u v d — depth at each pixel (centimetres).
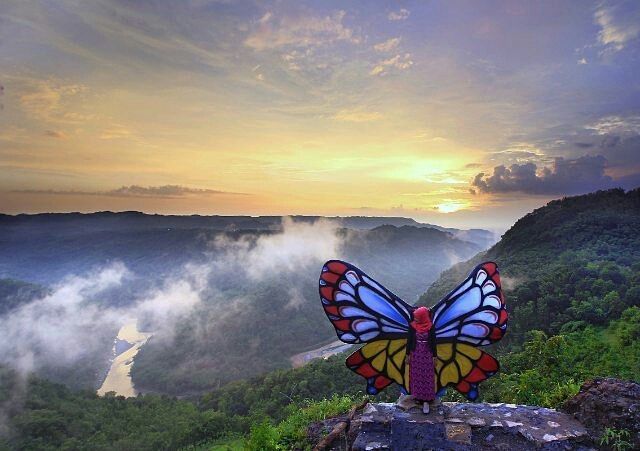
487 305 521
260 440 699
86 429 7744
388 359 559
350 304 548
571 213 8850
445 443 518
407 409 562
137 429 7500
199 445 5831
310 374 6138
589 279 5106
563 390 698
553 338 1026
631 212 8300
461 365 542
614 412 532
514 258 7544
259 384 7831
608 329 3816
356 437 583
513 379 1048
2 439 7044
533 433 532
